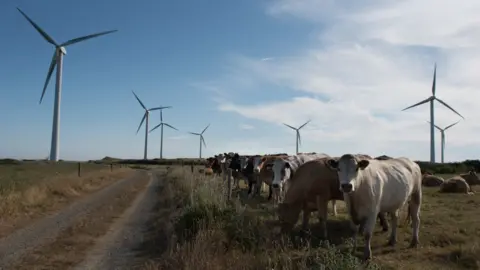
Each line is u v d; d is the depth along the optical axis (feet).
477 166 167.94
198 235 32.71
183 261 28.96
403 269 28.63
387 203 34.32
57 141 162.40
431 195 74.49
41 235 42.29
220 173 106.01
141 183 117.80
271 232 36.29
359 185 31.89
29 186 71.67
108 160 410.72
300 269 26.35
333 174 39.60
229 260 29.04
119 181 125.39
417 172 38.40
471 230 39.88
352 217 33.24
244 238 33.14
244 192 79.66
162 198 75.82
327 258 26.45
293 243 36.14
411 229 42.16
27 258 33.78
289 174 54.54
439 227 42.50
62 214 55.83
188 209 41.52
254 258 29.19
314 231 41.91
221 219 37.73
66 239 40.47
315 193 40.19
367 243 31.76
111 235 43.09
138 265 32.04
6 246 37.58
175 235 37.70
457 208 56.18
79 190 86.79
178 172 130.52
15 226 46.70
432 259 31.22
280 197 54.34
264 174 65.92
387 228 41.86
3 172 127.85
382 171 34.32
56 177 92.07
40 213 55.77
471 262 29.89
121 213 57.98
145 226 48.01
